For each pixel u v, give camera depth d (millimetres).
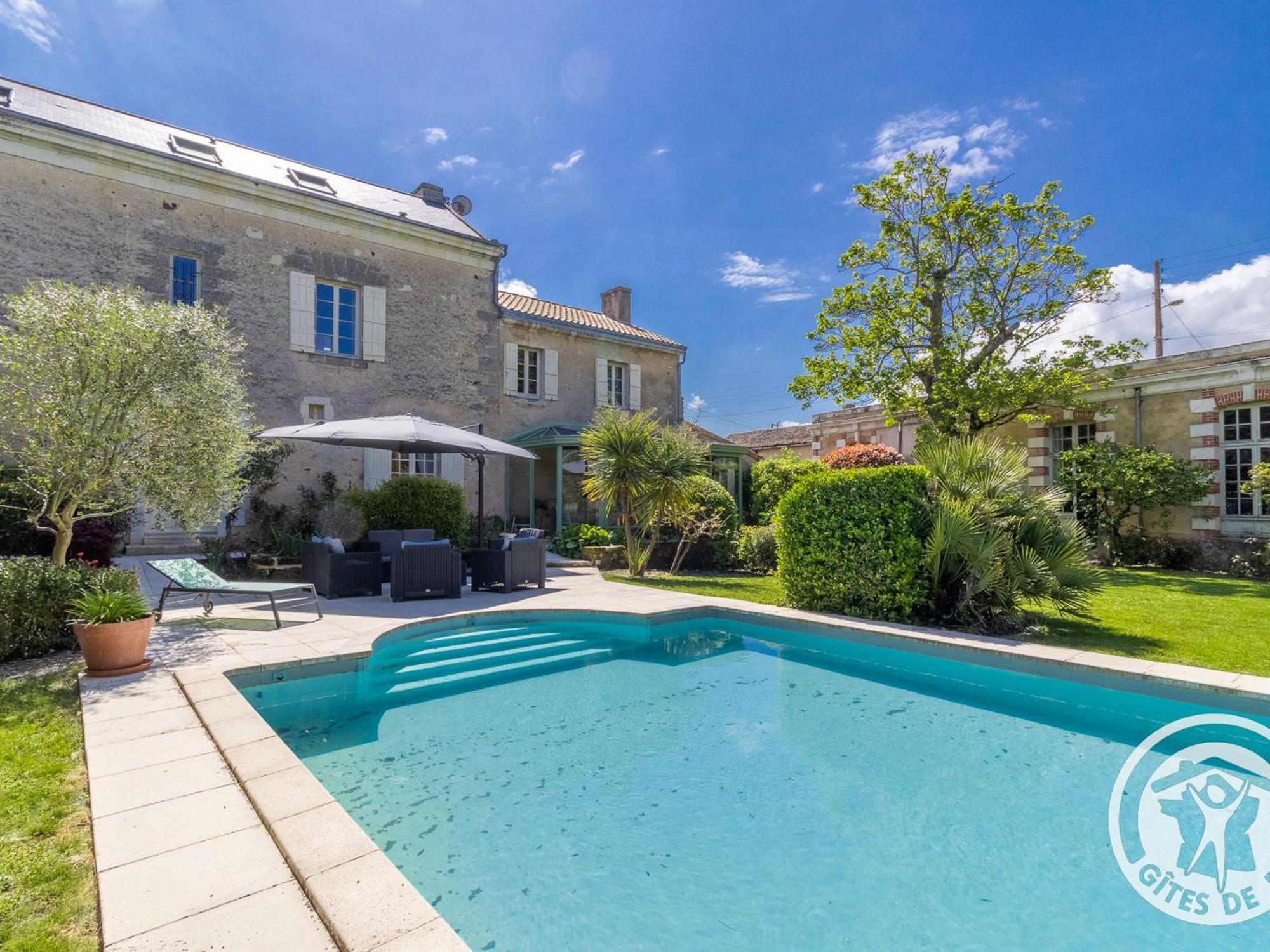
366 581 7977
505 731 4254
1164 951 2270
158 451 5520
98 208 10445
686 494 10758
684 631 7145
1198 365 12953
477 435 9102
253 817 2469
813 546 6953
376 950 1726
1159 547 12984
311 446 12484
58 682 4168
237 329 11664
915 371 14055
